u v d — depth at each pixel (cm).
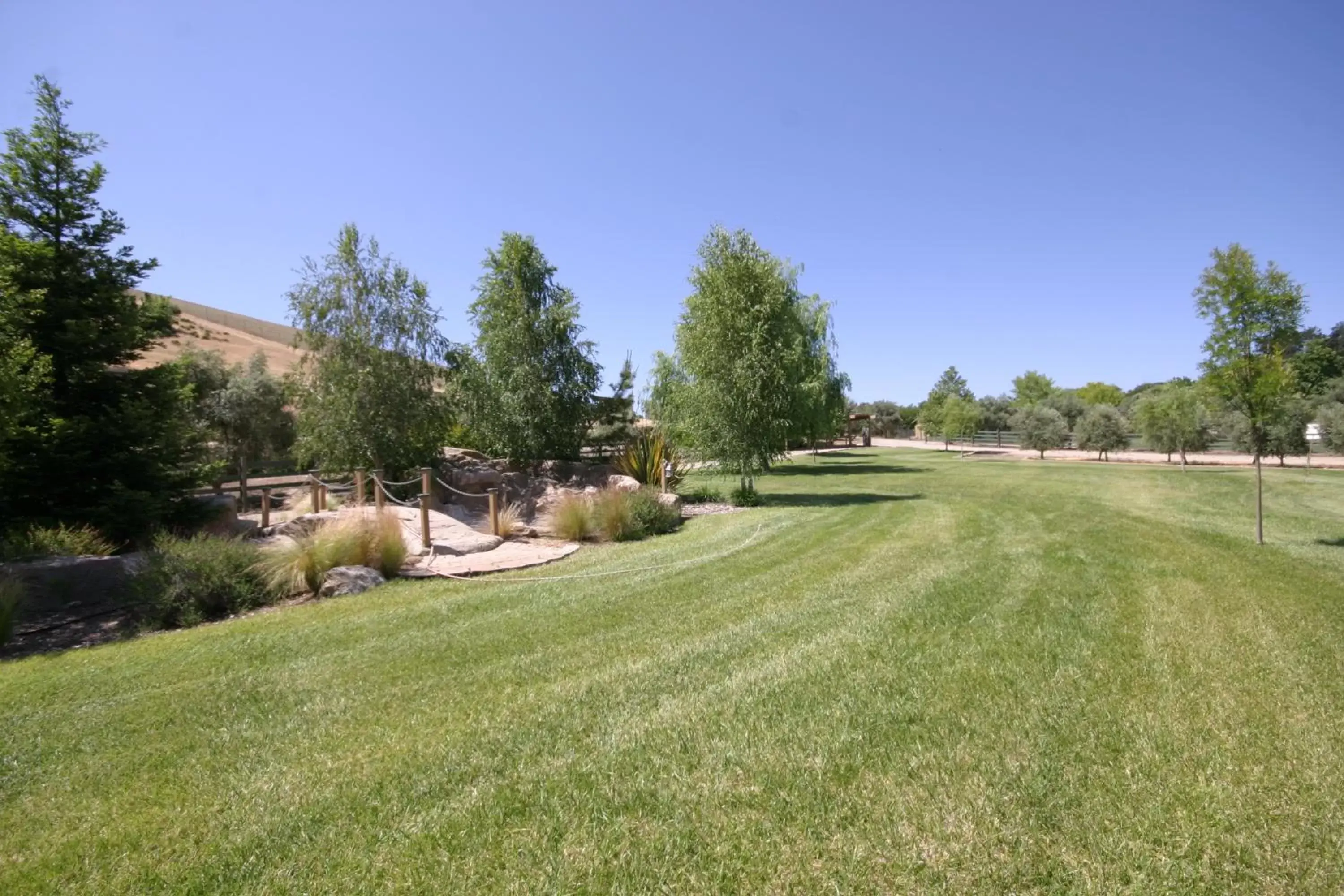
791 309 2369
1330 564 816
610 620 618
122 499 1102
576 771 335
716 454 1662
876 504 1524
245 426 2528
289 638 590
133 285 1273
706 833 282
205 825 302
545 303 1864
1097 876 249
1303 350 1012
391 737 384
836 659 483
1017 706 395
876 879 251
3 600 670
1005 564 812
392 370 1602
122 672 514
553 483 1557
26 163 1166
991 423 5750
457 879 257
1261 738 354
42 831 301
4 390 868
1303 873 249
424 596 742
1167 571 768
